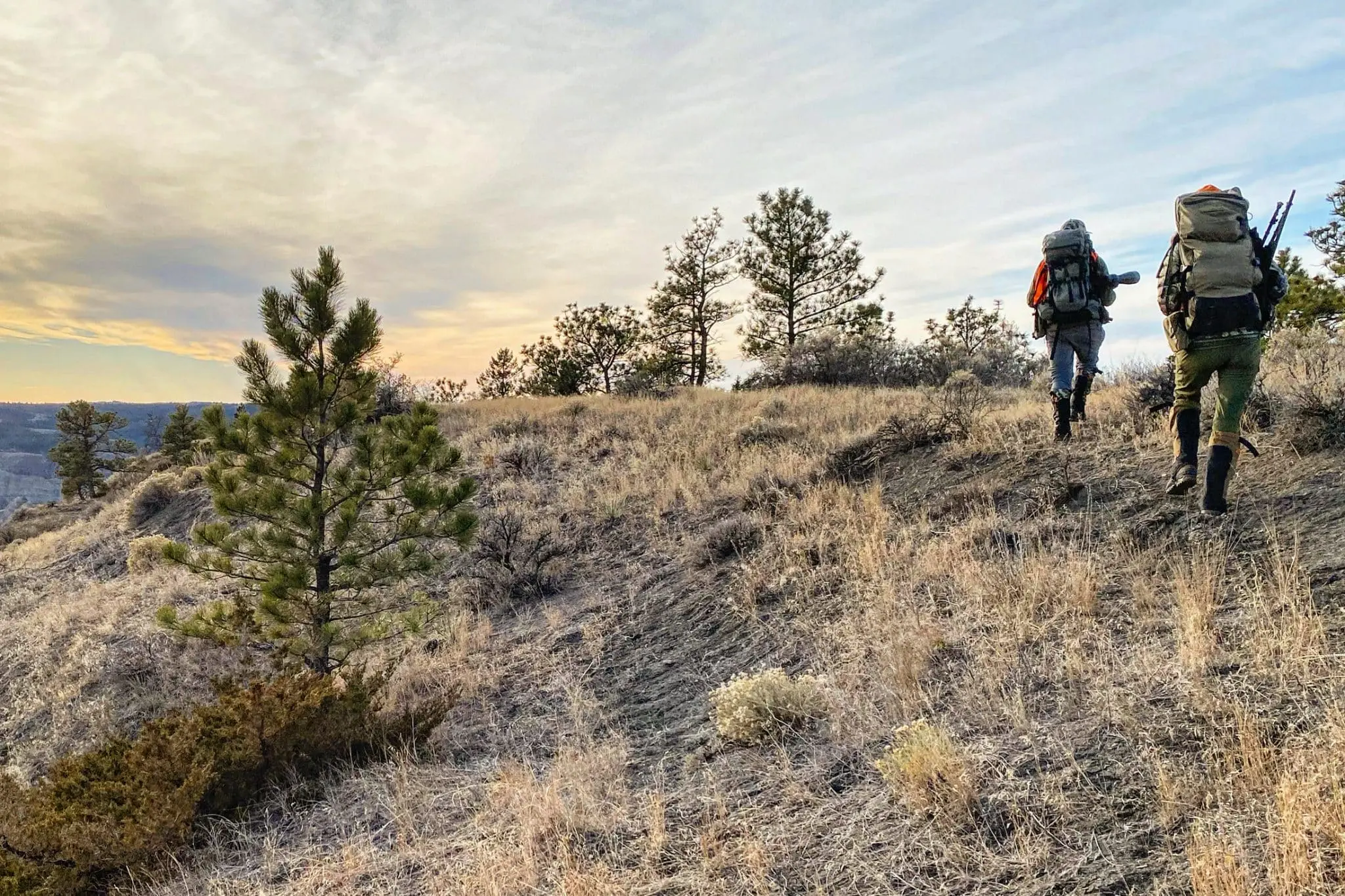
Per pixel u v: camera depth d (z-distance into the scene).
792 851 3.30
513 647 7.79
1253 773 2.71
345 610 8.48
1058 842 2.79
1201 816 2.64
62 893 4.82
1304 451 5.18
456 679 7.29
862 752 3.90
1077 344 6.98
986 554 5.67
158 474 23.39
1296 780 2.56
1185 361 4.23
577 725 5.63
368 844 4.54
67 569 17.61
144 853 4.96
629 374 27.36
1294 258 18.62
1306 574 3.88
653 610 7.54
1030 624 4.44
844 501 7.74
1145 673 3.57
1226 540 4.56
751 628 6.30
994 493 6.65
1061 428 7.15
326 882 4.17
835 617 5.80
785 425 12.16
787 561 6.91
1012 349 20.05
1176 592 4.14
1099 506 5.69
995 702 3.83
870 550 6.26
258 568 8.01
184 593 12.04
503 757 5.52
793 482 9.03
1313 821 2.38
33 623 13.34
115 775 5.78
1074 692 3.70
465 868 3.89
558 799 4.21
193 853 5.04
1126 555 4.86
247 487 7.65
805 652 5.53
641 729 5.42
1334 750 2.62
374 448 7.86
